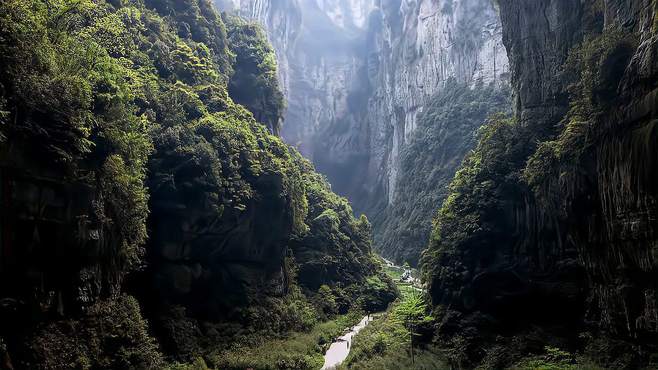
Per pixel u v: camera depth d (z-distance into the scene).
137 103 33.69
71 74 22.58
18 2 20.20
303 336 40.06
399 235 95.19
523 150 32.84
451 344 31.77
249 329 36.25
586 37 29.34
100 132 24.06
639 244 21.78
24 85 19.70
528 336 28.81
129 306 26.39
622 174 22.52
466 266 32.72
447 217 36.38
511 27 36.19
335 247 56.47
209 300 35.09
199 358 30.53
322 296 50.28
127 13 39.44
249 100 55.81
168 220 32.00
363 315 53.78
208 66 46.66
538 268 29.98
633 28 24.58
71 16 28.61
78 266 23.06
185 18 50.03
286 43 147.25
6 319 19.36
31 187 20.23
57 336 21.39
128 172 26.39
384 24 144.75
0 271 19.03
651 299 21.48
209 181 33.34
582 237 26.42
